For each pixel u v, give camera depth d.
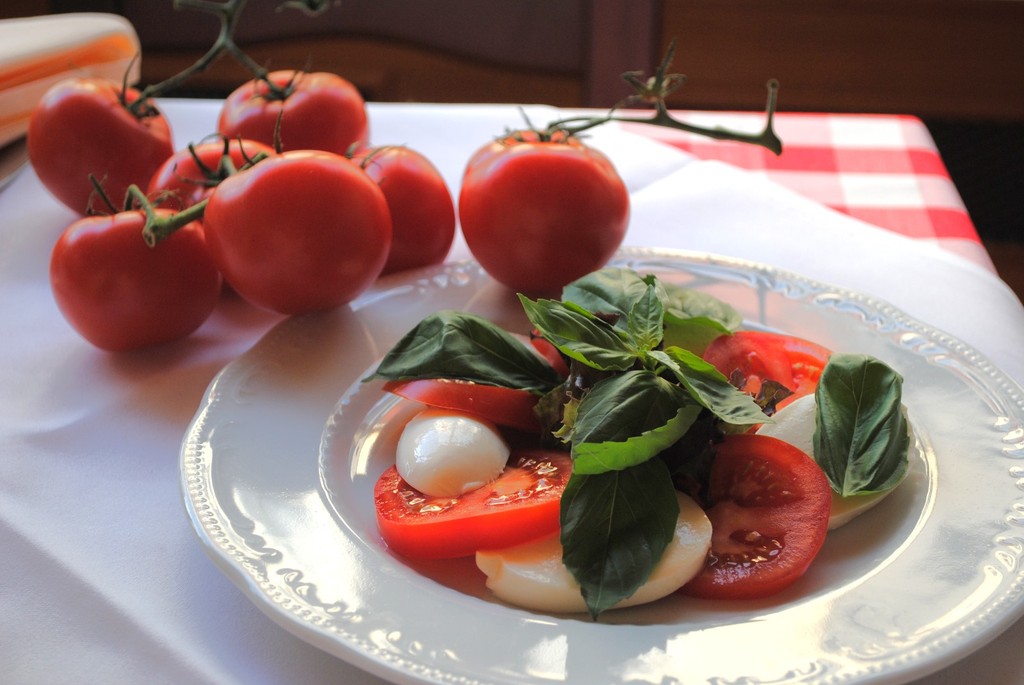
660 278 0.47
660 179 0.58
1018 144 1.19
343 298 0.43
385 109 0.66
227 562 0.30
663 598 0.31
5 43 0.58
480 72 1.05
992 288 0.48
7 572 0.32
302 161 0.41
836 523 0.33
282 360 0.40
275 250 0.41
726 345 0.40
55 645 0.30
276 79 0.52
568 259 0.45
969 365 0.39
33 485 0.36
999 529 0.32
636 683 0.27
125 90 0.51
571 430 0.34
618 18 0.86
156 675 0.29
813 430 0.36
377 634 0.28
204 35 0.90
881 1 1.10
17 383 0.41
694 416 0.32
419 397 0.36
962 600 0.29
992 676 0.29
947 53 1.12
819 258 0.50
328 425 0.38
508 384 0.36
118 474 0.36
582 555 0.30
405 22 0.89
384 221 0.43
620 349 0.34
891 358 0.41
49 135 0.49
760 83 1.15
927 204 0.57
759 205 0.55
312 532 0.32
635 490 0.31
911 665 0.27
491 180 0.44
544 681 0.27
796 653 0.28
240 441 0.36
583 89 0.89
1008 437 0.36
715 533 0.33
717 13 1.11
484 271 0.47
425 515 0.33
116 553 0.33
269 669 0.30
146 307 0.42
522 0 0.87
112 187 0.50
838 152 0.63
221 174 0.44
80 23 0.64
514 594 0.31
